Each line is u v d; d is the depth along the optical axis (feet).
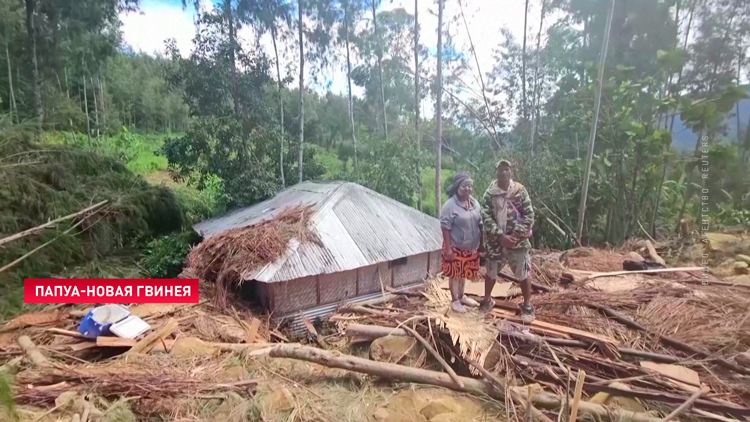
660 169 33.42
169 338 17.94
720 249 22.90
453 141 64.34
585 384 11.59
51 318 19.36
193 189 51.75
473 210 14.32
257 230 26.37
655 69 38.37
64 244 26.09
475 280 19.19
